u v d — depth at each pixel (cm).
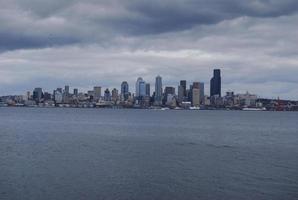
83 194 4497
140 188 4797
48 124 18200
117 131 13975
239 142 10444
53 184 4934
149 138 11250
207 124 19212
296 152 8281
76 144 9425
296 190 4781
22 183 4966
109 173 5653
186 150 8394
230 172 5838
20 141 10156
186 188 4838
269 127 17525
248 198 4441
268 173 5781
